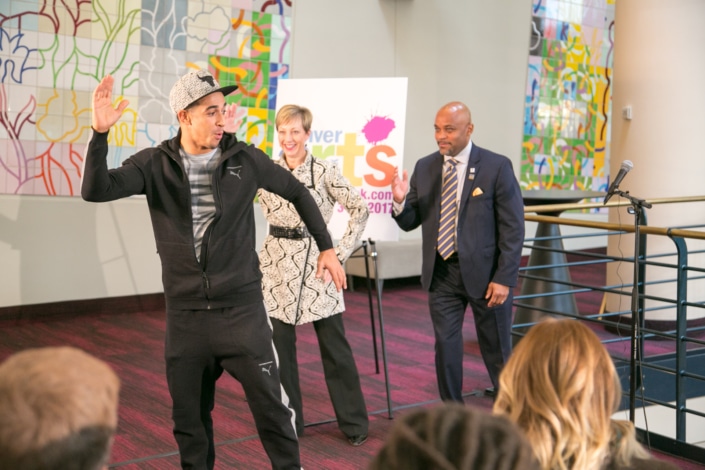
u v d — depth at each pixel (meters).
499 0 9.27
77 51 6.65
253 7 7.54
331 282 3.99
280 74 7.78
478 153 3.93
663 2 6.50
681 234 4.15
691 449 4.10
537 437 1.39
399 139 4.56
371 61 8.41
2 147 6.40
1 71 6.34
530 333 1.49
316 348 6.07
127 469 3.65
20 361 0.99
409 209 4.11
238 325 2.94
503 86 9.43
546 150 9.91
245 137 7.62
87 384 0.98
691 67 6.50
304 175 3.90
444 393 4.02
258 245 7.82
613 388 1.44
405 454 0.87
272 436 3.04
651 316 6.69
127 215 7.02
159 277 7.22
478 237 3.88
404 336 6.51
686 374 4.35
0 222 6.44
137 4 6.89
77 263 6.80
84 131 6.75
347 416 4.03
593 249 10.77
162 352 5.80
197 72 2.88
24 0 6.39
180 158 2.86
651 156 6.61
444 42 8.91
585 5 10.02
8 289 6.50
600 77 10.28
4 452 0.94
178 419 3.02
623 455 1.52
